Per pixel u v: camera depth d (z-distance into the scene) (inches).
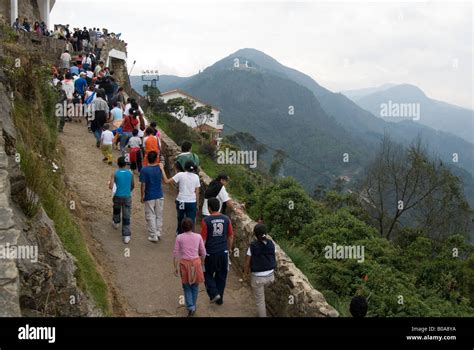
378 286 457.1
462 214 1105.4
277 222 668.7
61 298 201.5
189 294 274.1
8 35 526.0
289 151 4527.6
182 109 2057.1
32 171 270.2
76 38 1035.3
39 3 1235.2
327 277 464.1
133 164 499.2
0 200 191.0
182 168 373.4
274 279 315.3
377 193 1190.3
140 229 393.7
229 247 298.2
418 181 1128.8
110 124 626.8
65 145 559.5
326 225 639.1
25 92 392.5
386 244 643.5
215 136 2106.3
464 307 538.6
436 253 918.4
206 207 338.0
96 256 324.8
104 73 813.2
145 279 316.5
